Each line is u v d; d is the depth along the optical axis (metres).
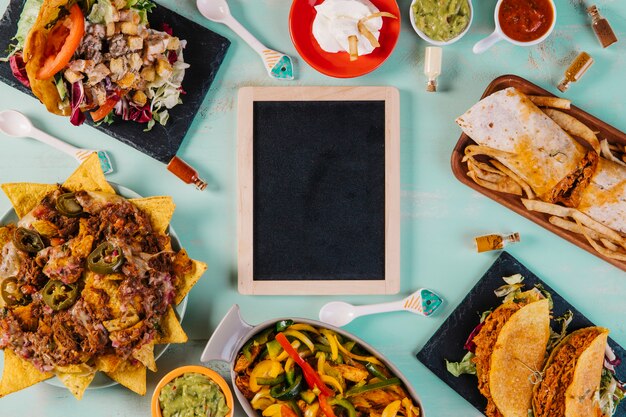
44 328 1.81
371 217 2.11
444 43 2.02
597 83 2.15
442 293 2.15
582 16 2.14
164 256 1.87
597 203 2.02
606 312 2.15
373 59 2.04
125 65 1.86
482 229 2.16
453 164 2.07
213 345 1.84
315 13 2.04
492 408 2.04
